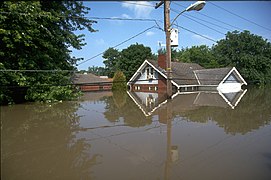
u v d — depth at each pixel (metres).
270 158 5.15
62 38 12.94
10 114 10.17
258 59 38.44
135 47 45.00
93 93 26.72
